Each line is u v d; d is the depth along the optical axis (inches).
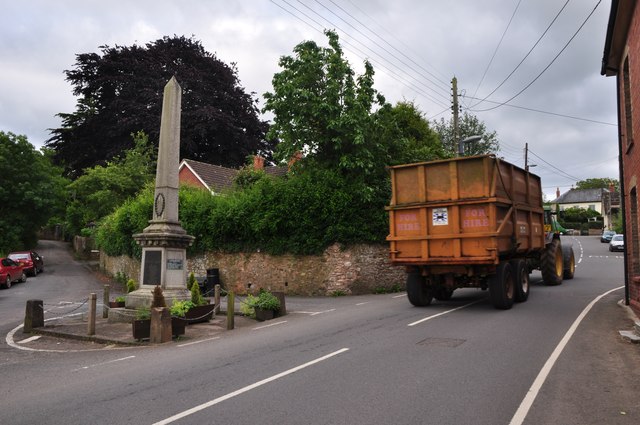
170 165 552.7
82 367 322.3
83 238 1833.2
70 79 1800.0
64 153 1797.5
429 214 479.8
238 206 840.3
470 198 454.9
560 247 733.3
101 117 1753.2
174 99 561.9
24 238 1649.9
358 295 738.8
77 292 899.4
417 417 197.2
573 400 215.6
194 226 891.4
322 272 764.0
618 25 456.8
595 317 426.3
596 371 260.4
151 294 514.6
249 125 1889.8
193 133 1720.0
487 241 446.9
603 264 1141.7
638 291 417.1
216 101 1850.4
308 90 794.8
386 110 850.1
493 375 253.3
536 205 589.3
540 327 381.4
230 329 466.3
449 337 350.6
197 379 270.2
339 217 756.0
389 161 834.2
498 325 392.8
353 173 792.3
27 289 951.6
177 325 428.5
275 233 805.2
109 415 215.0
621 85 513.0
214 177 1486.2
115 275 1181.7
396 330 388.5
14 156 1563.7
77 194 1728.6
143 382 270.4
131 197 1358.3
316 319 491.8
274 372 275.9
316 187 774.5
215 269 854.5
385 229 769.6
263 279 818.8
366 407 210.4
